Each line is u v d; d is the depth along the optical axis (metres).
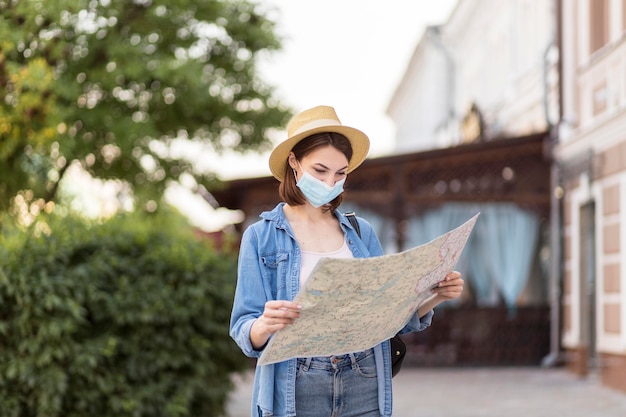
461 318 15.41
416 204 15.37
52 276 7.14
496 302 15.68
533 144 15.22
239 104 13.33
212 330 7.73
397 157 15.23
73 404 7.24
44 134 10.63
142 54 11.71
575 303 13.48
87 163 12.48
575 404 10.05
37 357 7.01
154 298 7.43
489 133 21.09
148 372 7.45
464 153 15.27
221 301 7.90
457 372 14.48
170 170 13.03
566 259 14.04
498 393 11.33
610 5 12.05
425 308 3.35
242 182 15.27
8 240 7.23
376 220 15.56
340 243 3.37
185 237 8.25
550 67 15.42
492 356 15.34
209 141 13.34
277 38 13.00
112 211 8.23
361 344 3.14
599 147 12.12
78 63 11.61
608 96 11.71
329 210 3.41
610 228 11.57
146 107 12.39
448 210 15.71
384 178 15.51
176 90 12.32
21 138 11.09
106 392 7.18
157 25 12.07
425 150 15.14
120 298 7.34
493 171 15.46
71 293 7.21
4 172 11.73
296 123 3.29
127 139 11.63
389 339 3.37
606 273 11.66
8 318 7.11
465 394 11.31
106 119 11.67
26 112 10.58
